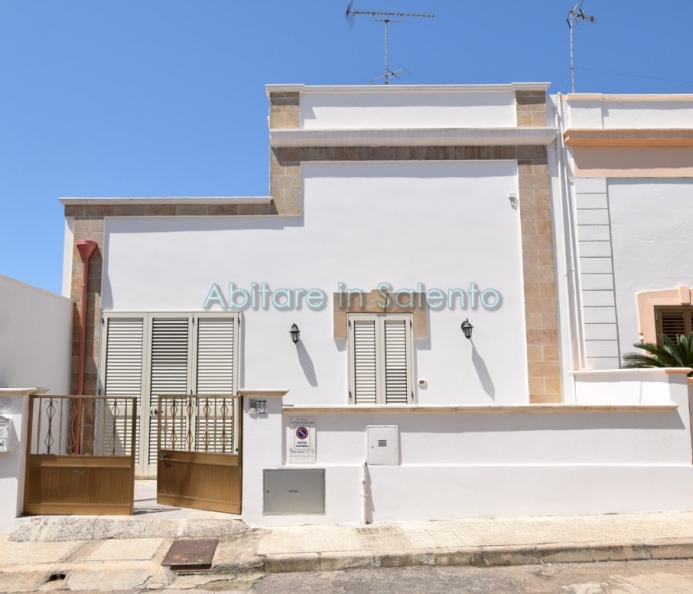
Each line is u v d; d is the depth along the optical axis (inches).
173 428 348.2
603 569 269.1
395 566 273.0
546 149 477.4
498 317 458.3
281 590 249.9
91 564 271.1
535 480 329.4
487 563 274.5
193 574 264.4
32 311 391.5
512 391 450.3
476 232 467.2
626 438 337.4
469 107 482.9
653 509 331.3
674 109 485.4
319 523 319.0
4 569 266.5
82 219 462.3
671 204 475.5
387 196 469.7
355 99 482.3
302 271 460.1
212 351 450.6
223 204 465.4
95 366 448.1
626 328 460.4
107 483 322.0
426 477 325.7
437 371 451.2
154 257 460.4
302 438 326.3
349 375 448.1
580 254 466.6
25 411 324.2
